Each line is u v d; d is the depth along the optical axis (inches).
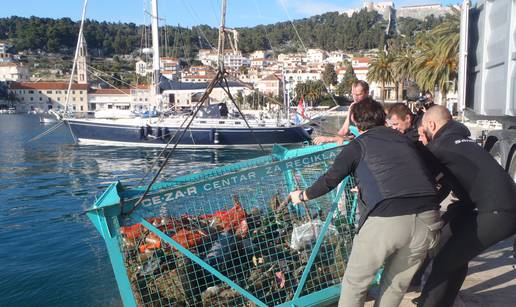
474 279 173.2
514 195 120.1
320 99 4033.0
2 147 1156.5
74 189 573.6
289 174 158.9
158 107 1192.2
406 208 109.7
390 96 3627.0
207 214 147.6
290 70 5526.6
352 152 118.3
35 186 598.5
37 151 1057.5
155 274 138.8
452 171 125.6
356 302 118.6
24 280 232.7
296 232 152.9
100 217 125.3
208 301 141.6
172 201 131.0
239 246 148.6
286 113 1192.8
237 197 153.0
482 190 120.7
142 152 1022.4
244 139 1101.7
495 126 352.5
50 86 5310.0
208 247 144.8
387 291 119.7
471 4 260.5
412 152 116.9
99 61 7347.4
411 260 114.0
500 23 213.8
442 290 128.5
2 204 467.2
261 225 153.9
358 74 5693.9
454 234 127.4
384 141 117.6
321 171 155.3
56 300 205.8
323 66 5925.2
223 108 1127.6
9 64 6200.8
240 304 144.7
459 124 134.0
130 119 1107.9
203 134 1085.1
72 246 297.3
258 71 5206.7
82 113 1280.8
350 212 158.7
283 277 148.8
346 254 155.3
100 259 265.0
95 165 828.0
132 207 127.1
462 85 263.0
